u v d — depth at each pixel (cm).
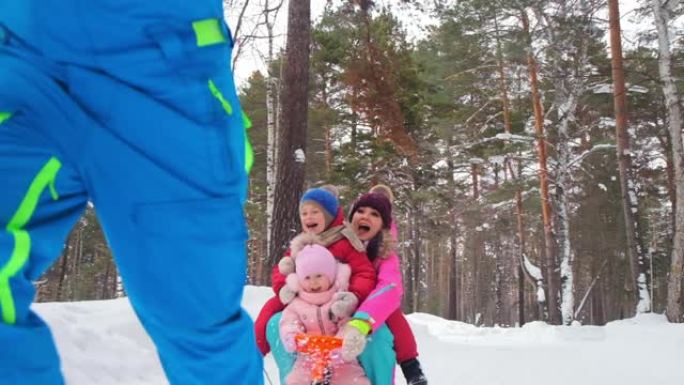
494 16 2153
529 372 604
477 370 609
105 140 111
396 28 2316
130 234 112
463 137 2680
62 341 484
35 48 109
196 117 114
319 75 2494
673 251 1460
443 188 2688
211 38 115
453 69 2494
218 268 115
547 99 2391
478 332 1605
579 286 4806
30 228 111
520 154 2538
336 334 283
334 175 2373
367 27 1744
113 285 4697
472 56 2425
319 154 2911
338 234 300
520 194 2630
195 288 114
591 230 3125
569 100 2033
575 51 1977
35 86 108
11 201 108
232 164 119
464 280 6253
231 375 119
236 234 119
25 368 103
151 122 111
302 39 1089
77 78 110
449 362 658
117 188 112
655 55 2398
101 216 115
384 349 284
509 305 6247
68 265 3862
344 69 2086
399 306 304
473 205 3098
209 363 118
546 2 1909
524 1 1956
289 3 1101
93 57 109
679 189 1487
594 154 2823
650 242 3559
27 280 110
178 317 115
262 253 3750
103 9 108
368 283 288
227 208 117
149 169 112
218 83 120
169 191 112
